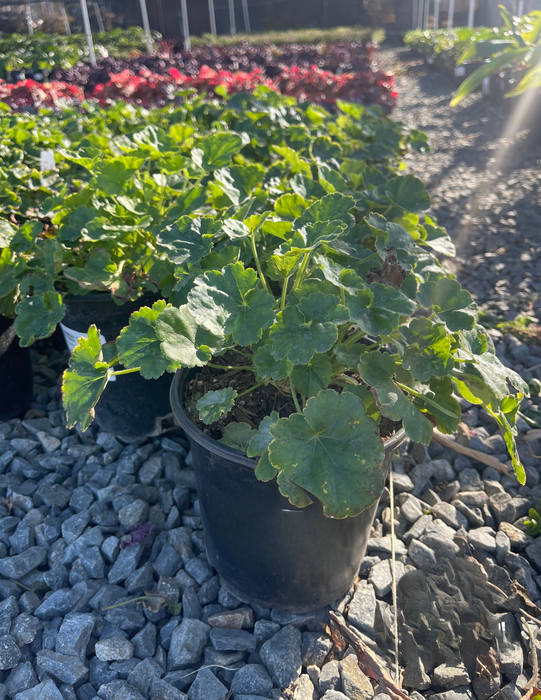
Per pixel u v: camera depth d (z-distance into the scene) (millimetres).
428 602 1558
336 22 25453
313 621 1571
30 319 1739
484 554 1763
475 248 3900
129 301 1979
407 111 8789
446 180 5297
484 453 2137
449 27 14039
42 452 2258
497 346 2805
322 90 5543
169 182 2156
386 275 1554
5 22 16078
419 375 1234
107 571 1750
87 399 1233
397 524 1863
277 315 1274
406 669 1416
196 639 1502
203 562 1738
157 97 5117
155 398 2133
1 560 1721
